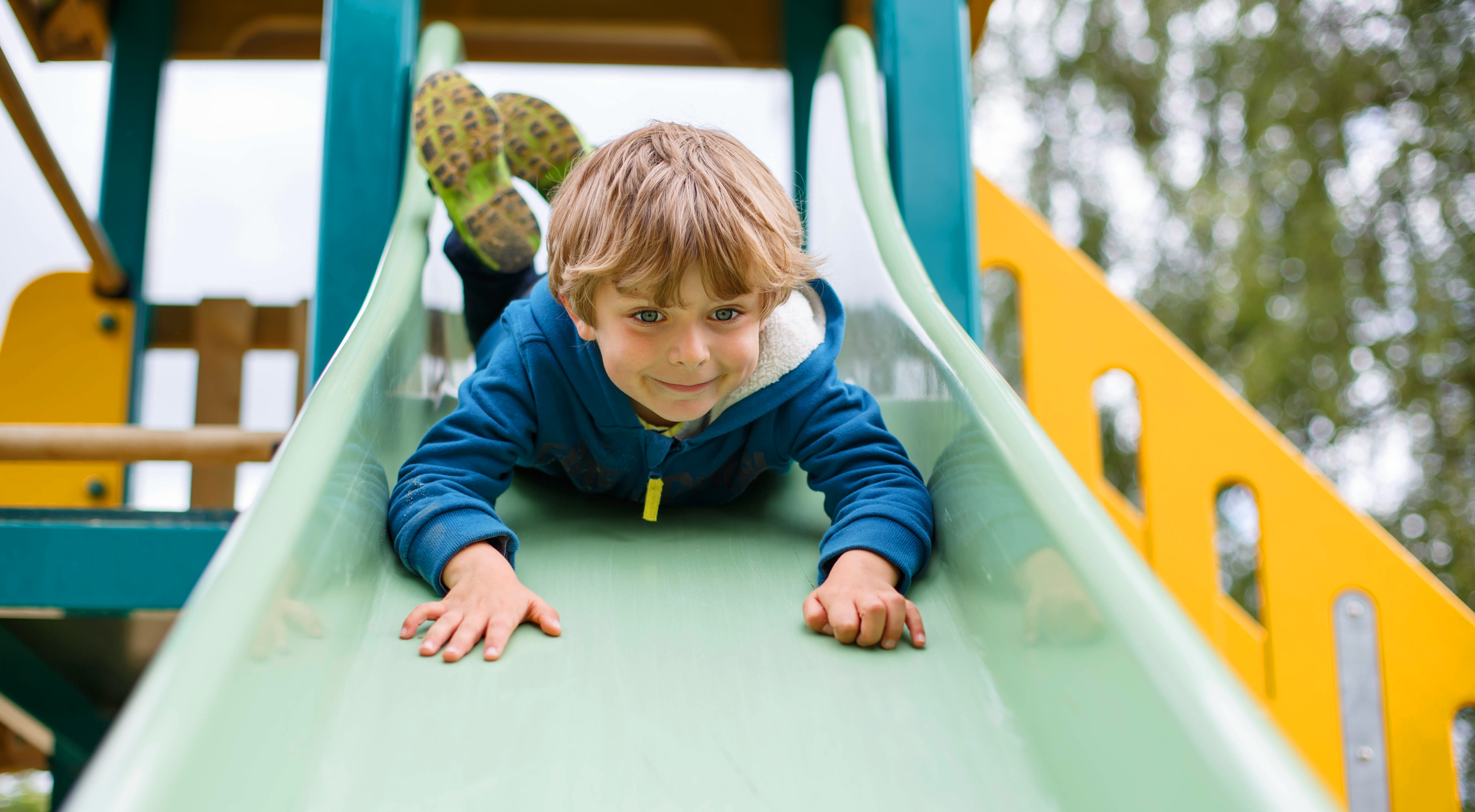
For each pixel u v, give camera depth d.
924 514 0.97
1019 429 0.85
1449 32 4.83
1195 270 5.14
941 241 1.53
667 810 0.62
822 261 1.19
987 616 0.82
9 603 1.12
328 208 1.38
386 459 0.98
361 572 0.83
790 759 0.68
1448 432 4.57
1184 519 1.93
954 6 1.61
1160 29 5.44
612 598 0.91
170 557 1.14
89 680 2.10
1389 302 4.73
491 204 1.33
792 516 1.14
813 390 1.11
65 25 2.54
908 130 1.56
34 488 2.35
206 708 0.51
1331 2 5.03
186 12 2.59
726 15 2.43
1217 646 1.89
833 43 1.71
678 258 0.90
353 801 0.62
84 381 2.48
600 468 1.13
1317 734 1.80
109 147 2.56
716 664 0.79
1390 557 1.87
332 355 1.33
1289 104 5.02
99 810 0.44
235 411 2.59
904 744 0.69
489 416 1.05
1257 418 1.96
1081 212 5.38
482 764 0.66
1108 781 0.59
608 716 0.72
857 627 0.83
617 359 0.94
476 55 2.47
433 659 0.78
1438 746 1.78
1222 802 0.50
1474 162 4.64
